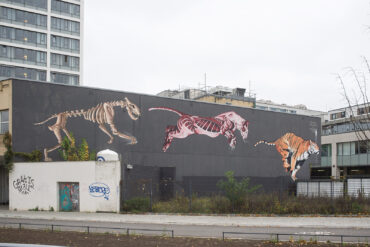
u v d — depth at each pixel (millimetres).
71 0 63812
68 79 62594
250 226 15430
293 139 37344
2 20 56188
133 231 13742
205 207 20031
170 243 11023
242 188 20016
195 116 31438
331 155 51438
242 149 33688
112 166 20438
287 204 19438
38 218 18156
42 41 60062
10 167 22844
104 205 20328
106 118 27047
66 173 21406
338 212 19125
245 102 63219
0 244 6945
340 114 80125
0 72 55625
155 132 29172
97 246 10414
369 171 46125
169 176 28250
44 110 24656
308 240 12047
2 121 24312
